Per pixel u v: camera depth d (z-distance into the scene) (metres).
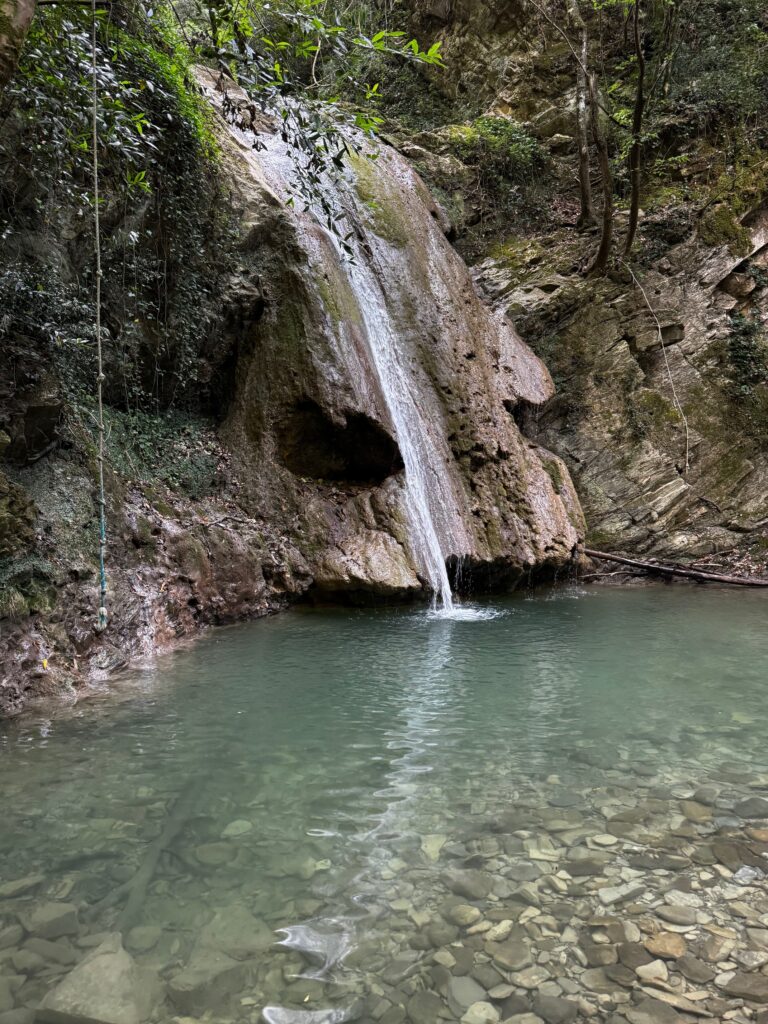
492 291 13.40
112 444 6.62
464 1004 1.80
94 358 6.72
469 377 10.45
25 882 2.34
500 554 9.06
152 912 2.17
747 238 12.20
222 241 8.37
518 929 2.10
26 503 4.99
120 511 6.00
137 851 2.55
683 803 2.98
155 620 5.78
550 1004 1.80
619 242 13.03
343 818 2.84
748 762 3.46
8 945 2.00
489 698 4.57
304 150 4.98
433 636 6.47
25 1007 1.74
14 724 3.97
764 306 12.00
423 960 1.96
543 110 15.59
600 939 2.05
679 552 10.83
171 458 7.46
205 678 4.99
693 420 11.55
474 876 2.39
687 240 12.62
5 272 5.29
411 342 10.16
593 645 6.16
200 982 1.86
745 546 10.84
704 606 8.30
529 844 2.62
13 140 5.58
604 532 11.05
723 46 14.02
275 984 1.86
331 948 2.01
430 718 4.16
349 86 10.48
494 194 14.84
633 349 12.20
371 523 8.07
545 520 9.88
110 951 1.96
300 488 8.20
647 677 5.11
